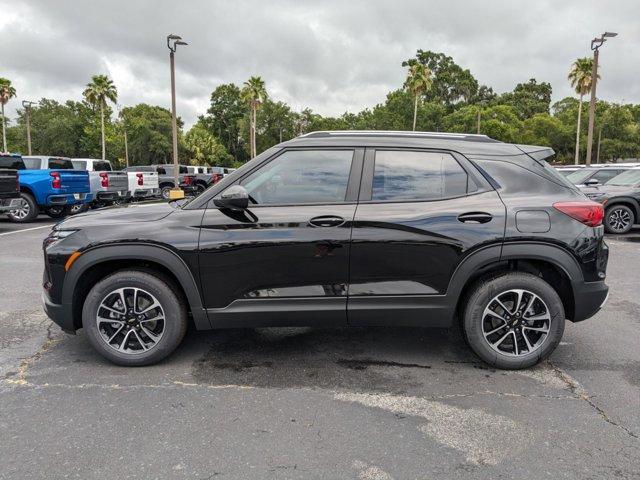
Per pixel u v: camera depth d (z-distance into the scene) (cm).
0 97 5141
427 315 362
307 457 262
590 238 357
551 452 267
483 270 361
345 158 366
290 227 352
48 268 367
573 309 368
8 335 446
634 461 259
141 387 343
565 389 343
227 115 9350
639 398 330
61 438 279
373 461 259
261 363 387
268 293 360
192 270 356
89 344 424
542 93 10394
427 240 352
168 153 7375
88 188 1389
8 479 241
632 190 1105
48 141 7056
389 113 7938
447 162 367
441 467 254
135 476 245
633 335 452
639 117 8269
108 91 5400
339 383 352
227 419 301
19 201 1220
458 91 9281
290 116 8600
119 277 362
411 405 320
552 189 366
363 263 355
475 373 370
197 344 427
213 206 363
